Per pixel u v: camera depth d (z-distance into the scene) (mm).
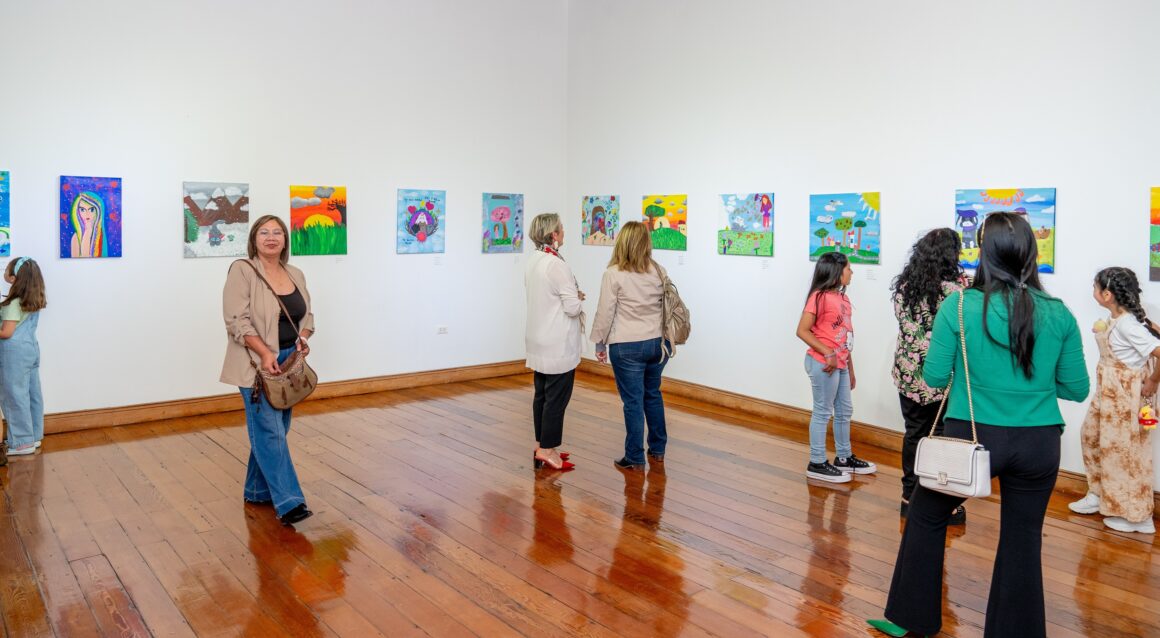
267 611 3340
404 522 4332
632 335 5102
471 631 3188
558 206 8836
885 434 5816
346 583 3600
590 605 3414
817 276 4930
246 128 6832
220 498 4688
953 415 2893
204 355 6738
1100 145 4676
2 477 5039
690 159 7348
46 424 6059
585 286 8672
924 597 3025
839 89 6055
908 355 4246
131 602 3408
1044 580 3680
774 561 3869
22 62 5859
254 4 6805
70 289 6141
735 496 4777
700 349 7383
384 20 7500
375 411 6875
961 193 5340
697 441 5984
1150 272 4508
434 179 7922
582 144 8586
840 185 6086
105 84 6188
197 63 6570
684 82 7359
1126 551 4008
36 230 5984
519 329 8711
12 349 5383
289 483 4305
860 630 3209
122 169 6293
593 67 8391
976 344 2773
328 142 7258
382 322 7711
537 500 4688
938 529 3008
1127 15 4523
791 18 6375
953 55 5348
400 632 3180
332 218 7305
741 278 6941
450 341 8188
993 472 2789
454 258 8141
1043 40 4895
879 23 5766
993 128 5164
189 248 6602
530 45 8484
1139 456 4184
